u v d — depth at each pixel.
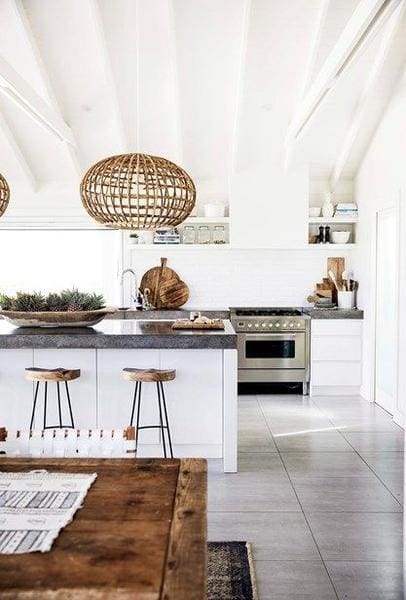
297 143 6.49
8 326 4.85
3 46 5.43
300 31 5.21
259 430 5.46
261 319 6.95
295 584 2.76
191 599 1.20
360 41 3.96
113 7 5.08
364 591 2.70
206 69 5.77
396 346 5.71
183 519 1.60
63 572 1.31
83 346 4.33
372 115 6.22
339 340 6.93
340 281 7.40
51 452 2.27
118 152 7.00
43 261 7.72
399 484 4.08
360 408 6.30
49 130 5.72
